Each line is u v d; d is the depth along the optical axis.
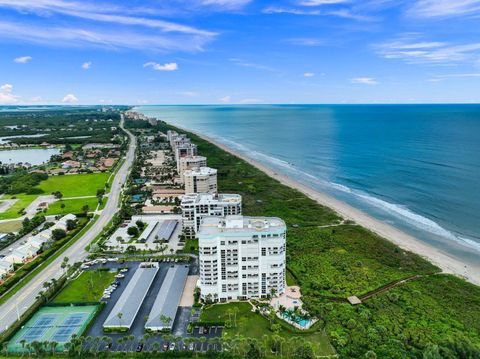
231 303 163.00
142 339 133.50
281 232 162.75
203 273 162.50
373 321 146.25
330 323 145.12
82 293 173.25
